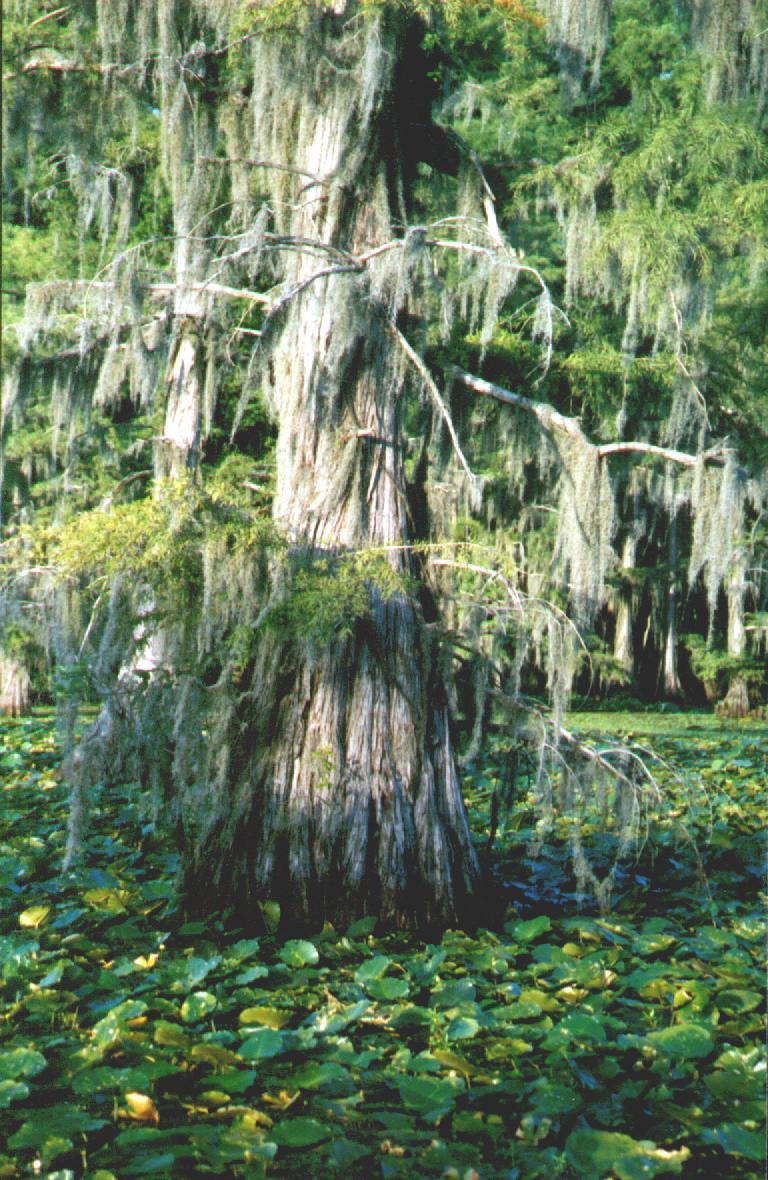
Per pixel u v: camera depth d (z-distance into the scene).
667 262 6.33
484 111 7.60
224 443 11.37
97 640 5.44
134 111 6.70
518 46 6.62
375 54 5.57
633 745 6.34
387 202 6.00
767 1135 3.43
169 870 6.87
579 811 7.89
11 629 5.77
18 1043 4.16
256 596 5.38
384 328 5.86
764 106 7.24
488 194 6.23
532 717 5.88
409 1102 3.63
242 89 6.80
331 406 5.78
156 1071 3.79
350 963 5.06
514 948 5.17
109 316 6.34
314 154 6.10
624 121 6.96
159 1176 3.23
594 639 24.09
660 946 5.25
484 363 6.68
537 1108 3.60
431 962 4.86
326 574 5.55
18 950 5.05
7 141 6.54
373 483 5.79
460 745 6.31
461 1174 3.21
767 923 5.75
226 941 5.33
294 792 5.57
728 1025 4.32
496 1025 4.30
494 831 6.31
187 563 5.29
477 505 5.83
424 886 5.57
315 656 5.59
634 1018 4.54
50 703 19.05
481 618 5.85
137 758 5.32
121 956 5.23
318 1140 3.35
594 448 6.00
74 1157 3.38
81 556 5.17
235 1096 3.79
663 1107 3.62
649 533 26.53
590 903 6.24
